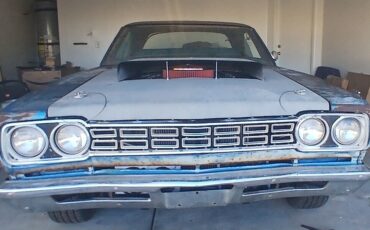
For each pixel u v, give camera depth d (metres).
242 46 3.70
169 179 2.05
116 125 2.05
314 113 2.14
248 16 8.96
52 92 2.43
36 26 9.09
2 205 3.20
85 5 8.74
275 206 3.09
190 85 2.43
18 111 2.10
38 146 2.07
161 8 8.79
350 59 6.69
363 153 2.23
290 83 2.59
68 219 2.79
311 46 8.03
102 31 8.85
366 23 6.11
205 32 3.73
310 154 2.18
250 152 2.12
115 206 2.18
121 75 2.72
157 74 2.79
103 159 2.10
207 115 2.07
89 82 2.67
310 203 2.88
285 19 8.62
